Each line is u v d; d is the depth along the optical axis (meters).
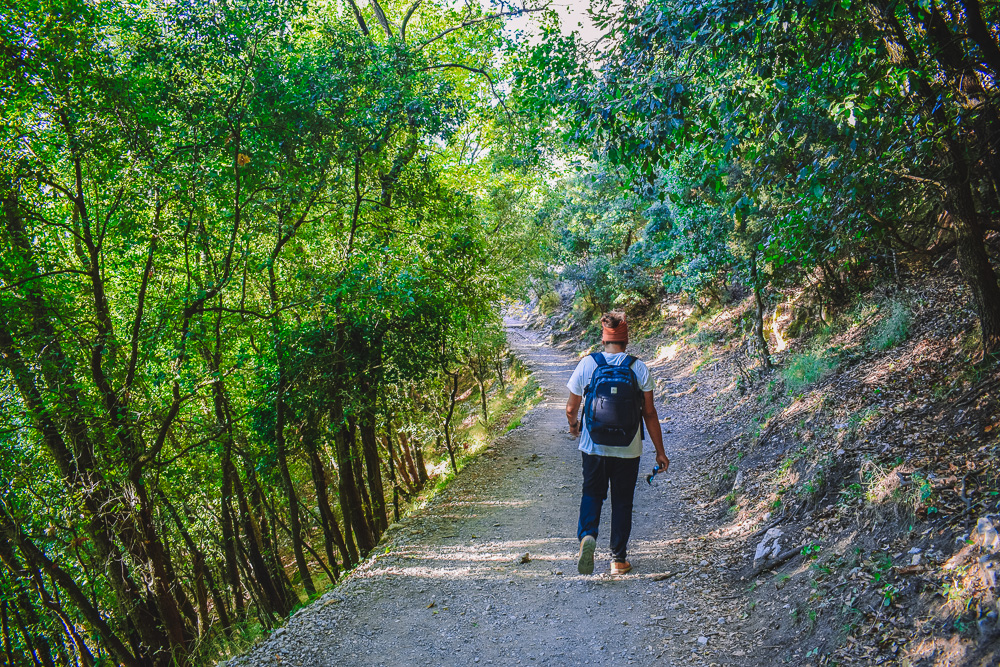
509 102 12.27
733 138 3.93
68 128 7.50
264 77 7.88
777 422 7.64
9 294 7.80
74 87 7.55
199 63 7.81
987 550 2.89
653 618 4.10
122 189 8.54
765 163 4.40
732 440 8.70
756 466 6.63
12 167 7.48
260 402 10.33
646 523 6.32
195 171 8.23
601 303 31.61
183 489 10.87
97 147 7.64
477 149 15.49
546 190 17.38
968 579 2.82
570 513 7.02
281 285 10.55
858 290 10.38
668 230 16.50
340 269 9.11
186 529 12.26
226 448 10.20
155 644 8.71
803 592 3.67
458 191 11.66
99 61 7.50
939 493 3.63
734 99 3.96
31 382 7.55
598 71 4.03
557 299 44.50
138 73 7.79
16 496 7.49
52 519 7.66
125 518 8.15
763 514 5.38
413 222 10.64
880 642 2.91
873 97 3.64
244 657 4.38
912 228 7.08
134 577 8.47
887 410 5.45
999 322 4.82
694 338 18.64
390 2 15.29
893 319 7.88
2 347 7.58
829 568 3.70
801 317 12.18
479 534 6.58
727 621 3.85
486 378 29.64
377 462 12.09
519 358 30.64
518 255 17.73
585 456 4.40
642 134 3.83
